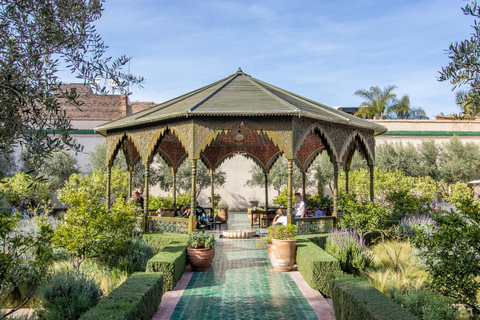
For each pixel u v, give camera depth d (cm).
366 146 1387
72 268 840
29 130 430
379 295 517
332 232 1067
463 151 2730
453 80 482
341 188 2236
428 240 597
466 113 498
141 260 917
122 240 876
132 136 1281
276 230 897
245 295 702
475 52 468
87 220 838
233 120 1084
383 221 1141
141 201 1516
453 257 567
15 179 1931
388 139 2912
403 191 1569
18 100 419
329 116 1181
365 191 2108
